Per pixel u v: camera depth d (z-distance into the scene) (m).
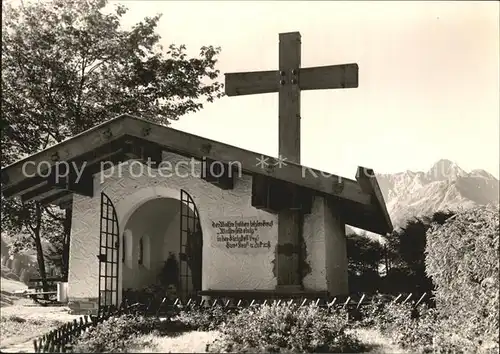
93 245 13.92
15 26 20.17
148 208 16.08
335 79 12.84
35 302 18.58
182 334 10.22
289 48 13.15
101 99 21.00
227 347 8.79
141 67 21.14
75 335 9.76
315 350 8.77
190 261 13.95
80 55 20.62
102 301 13.53
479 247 8.65
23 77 20.03
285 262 12.12
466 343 8.62
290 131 12.92
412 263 17.86
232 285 12.59
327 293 11.84
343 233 14.30
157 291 15.48
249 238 12.63
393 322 9.91
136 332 10.06
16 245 24.34
